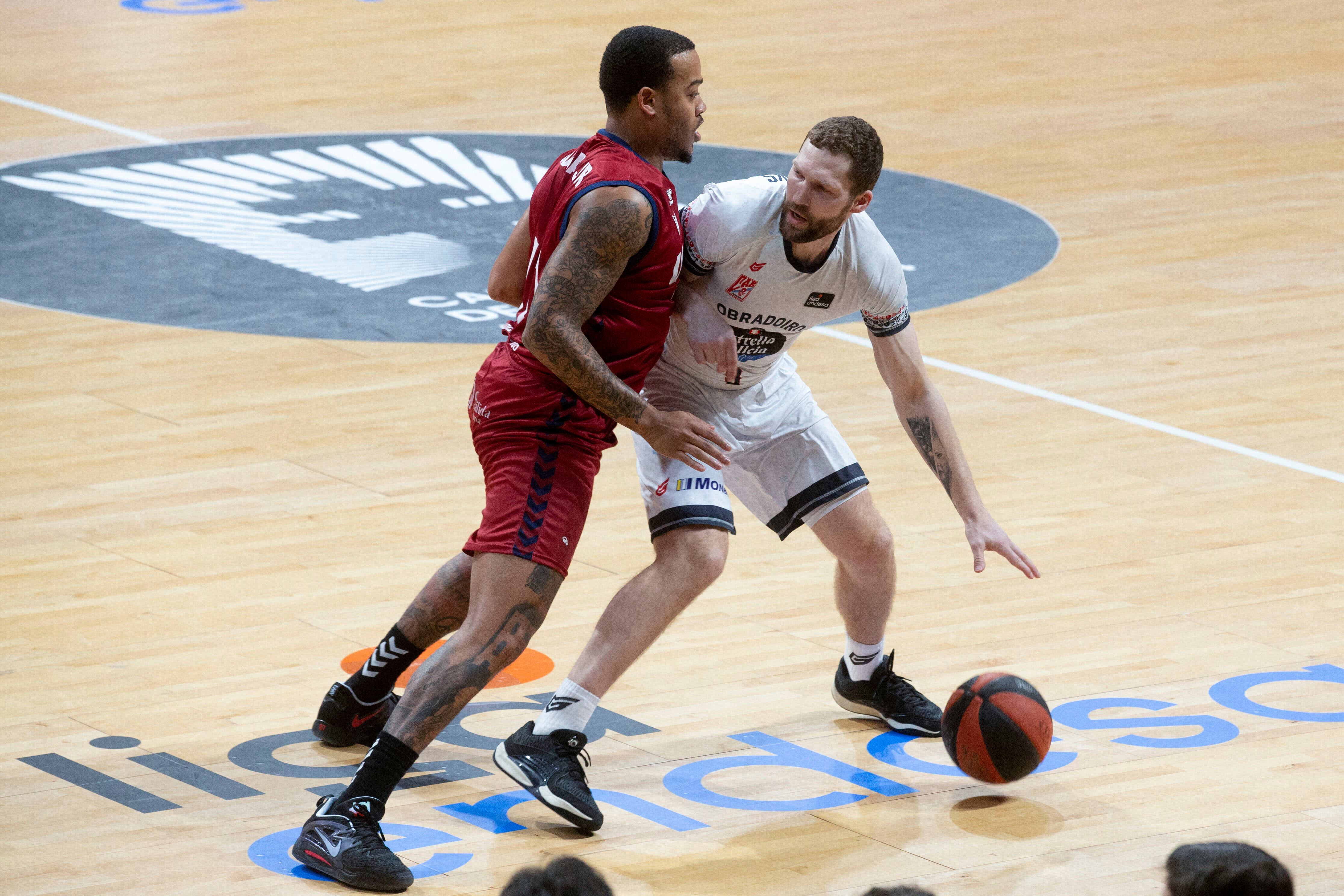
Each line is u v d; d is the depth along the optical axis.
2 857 12.78
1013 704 13.46
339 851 12.44
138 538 19.41
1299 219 34.25
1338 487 21.36
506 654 12.84
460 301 28.77
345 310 28.17
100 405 23.83
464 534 19.67
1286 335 27.58
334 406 23.97
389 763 12.66
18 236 31.91
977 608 17.83
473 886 12.53
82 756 14.47
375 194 35.31
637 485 21.31
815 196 13.07
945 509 20.62
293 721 15.24
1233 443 22.94
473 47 49.50
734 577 18.66
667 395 14.62
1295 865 12.81
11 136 39.25
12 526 19.67
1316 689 15.92
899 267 14.16
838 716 15.57
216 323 27.42
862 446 22.77
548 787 13.11
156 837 13.16
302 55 48.31
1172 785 14.14
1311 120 42.34
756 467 14.84
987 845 13.16
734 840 13.27
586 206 12.48
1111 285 30.12
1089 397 24.75
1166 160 38.69
